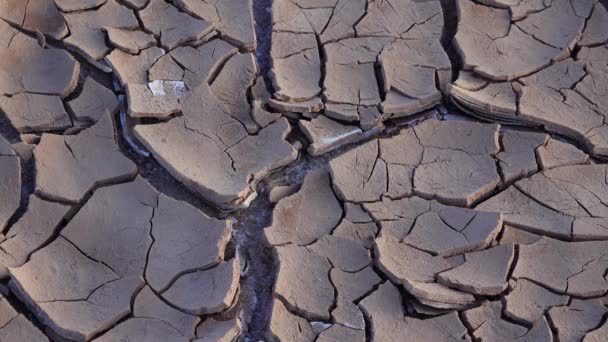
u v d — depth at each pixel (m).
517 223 3.26
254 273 3.17
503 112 3.64
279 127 3.54
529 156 3.49
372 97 3.69
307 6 4.06
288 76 3.77
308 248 3.18
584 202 3.35
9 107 3.55
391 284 3.06
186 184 3.35
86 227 3.19
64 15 3.86
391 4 4.08
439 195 3.34
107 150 3.41
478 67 3.78
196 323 2.92
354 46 3.91
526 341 2.92
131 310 2.96
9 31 3.80
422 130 3.59
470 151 3.52
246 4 4.00
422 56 3.87
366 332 2.95
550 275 3.09
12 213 3.21
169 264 3.10
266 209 3.36
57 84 3.63
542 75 3.83
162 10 3.95
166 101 3.60
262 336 2.99
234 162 3.44
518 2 4.10
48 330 2.90
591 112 3.69
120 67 3.70
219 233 3.15
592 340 2.91
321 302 3.02
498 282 3.02
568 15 4.08
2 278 3.00
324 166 3.46
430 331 2.96
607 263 3.13
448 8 4.13
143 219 3.23
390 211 3.30
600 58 3.92
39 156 3.35
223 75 3.74
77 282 3.03
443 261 3.12
